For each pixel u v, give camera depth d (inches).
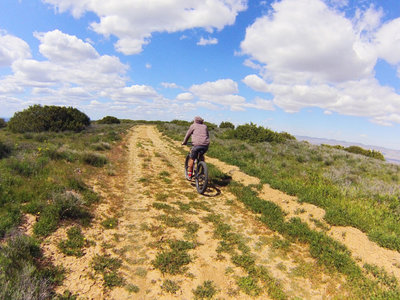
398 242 165.9
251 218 206.7
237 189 270.7
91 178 269.6
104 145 486.6
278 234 181.6
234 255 150.0
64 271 120.3
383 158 996.6
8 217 144.7
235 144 633.0
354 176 397.4
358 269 138.9
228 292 119.2
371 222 204.1
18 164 241.4
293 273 137.0
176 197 243.1
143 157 443.8
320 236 172.9
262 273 134.8
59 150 359.9
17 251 117.6
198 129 261.9
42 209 164.4
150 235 166.2
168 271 131.3
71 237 147.6
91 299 106.7
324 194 268.5
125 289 115.6
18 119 718.5
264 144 708.7
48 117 745.0
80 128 819.4
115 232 165.6
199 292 117.5
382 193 296.2
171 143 677.3
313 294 121.6
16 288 97.0
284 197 254.7
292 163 484.4
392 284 129.0
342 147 1139.9
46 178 222.8
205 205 227.5
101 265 129.1
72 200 176.4
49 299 102.0
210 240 166.4
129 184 274.1
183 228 179.8
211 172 327.0
